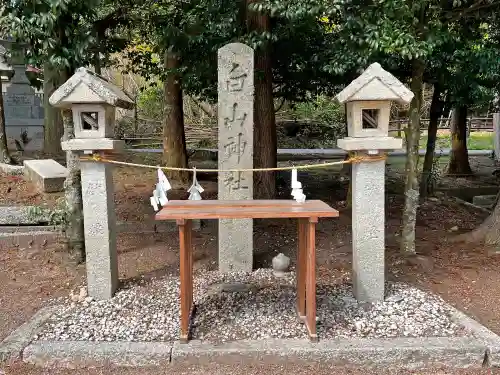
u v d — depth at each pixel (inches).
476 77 287.7
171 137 366.0
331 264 197.9
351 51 190.9
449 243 224.4
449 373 121.0
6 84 458.0
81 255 195.5
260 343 125.9
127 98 163.0
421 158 573.9
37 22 156.9
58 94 142.8
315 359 122.3
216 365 121.8
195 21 264.7
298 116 764.0
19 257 205.0
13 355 123.0
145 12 302.8
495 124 581.0
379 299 152.5
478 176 454.3
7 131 466.6
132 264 198.2
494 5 195.5
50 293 170.6
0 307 159.5
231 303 152.7
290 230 248.2
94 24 285.4
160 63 400.8
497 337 128.3
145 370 121.0
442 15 196.1
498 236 214.4
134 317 143.1
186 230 130.8
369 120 147.9
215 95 312.2
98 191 154.4
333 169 481.7
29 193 279.9
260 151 277.7
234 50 180.2
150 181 356.2
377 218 150.2
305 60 290.4
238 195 186.7
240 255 187.6
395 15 168.7
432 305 149.8
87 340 129.0
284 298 156.8
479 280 178.9
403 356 122.3
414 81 189.3
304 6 174.4
